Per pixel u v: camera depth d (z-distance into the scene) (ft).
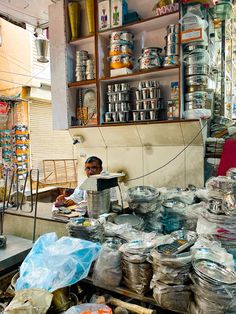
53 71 11.04
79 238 5.07
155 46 9.57
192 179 9.11
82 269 4.37
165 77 9.32
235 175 5.71
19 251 5.73
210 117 8.88
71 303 4.51
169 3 8.47
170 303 3.79
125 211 6.94
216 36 10.51
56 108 11.11
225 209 4.62
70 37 10.77
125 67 9.32
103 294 4.82
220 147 8.68
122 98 9.50
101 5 9.67
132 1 9.97
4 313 3.68
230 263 3.87
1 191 7.99
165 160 9.61
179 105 8.34
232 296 3.32
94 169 8.17
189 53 8.21
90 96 10.93
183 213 6.12
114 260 4.45
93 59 10.53
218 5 8.90
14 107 18.99
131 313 4.37
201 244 4.33
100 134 10.56
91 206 6.16
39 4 12.78
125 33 9.30
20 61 19.42
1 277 5.36
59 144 22.56
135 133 9.73
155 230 6.28
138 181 10.25
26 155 19.57
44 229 6.71
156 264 3.92
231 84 11.82
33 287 4.16
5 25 18.33
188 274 3.78
